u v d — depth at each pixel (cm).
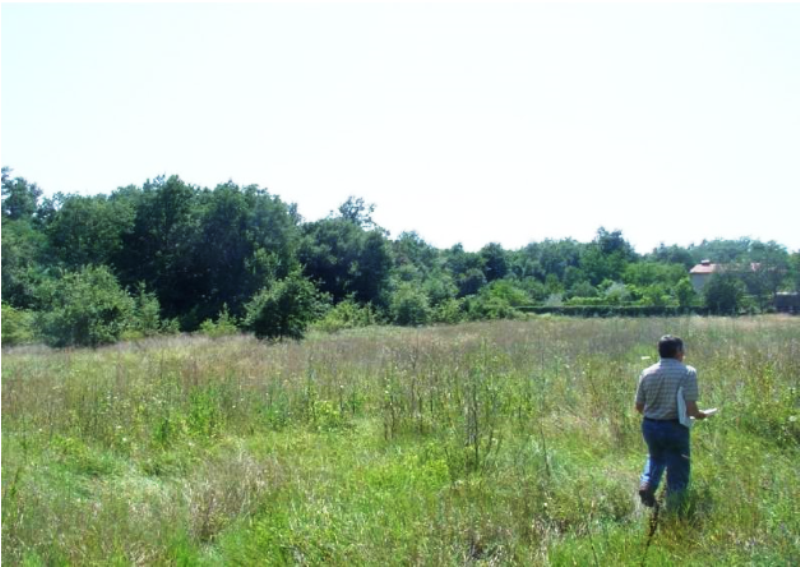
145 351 2181
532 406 888
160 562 486
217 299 5256
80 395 1069
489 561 463
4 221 5803
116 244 5353
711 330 1972
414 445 772
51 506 570
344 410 970
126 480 713
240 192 5422
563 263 9819
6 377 1420
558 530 516
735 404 825
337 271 5644
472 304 4319
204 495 591
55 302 3038
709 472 616
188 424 891
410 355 1354
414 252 7100
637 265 6800
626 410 843
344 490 594
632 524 529
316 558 476
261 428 920
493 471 640
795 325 2239
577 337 1973
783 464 643
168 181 5359
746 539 468
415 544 473
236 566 492
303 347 2033
